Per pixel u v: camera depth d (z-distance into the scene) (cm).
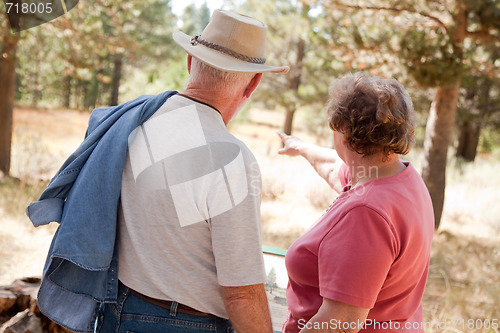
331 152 219
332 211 152
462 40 670
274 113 3528
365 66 717
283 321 180
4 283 386
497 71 727
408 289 153
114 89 2338
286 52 1393
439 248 597
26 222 537
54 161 878
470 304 400
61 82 2450
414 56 629
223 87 149
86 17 813
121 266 150
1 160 784
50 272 146
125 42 856
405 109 147
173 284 145
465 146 1655
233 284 139
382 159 150
